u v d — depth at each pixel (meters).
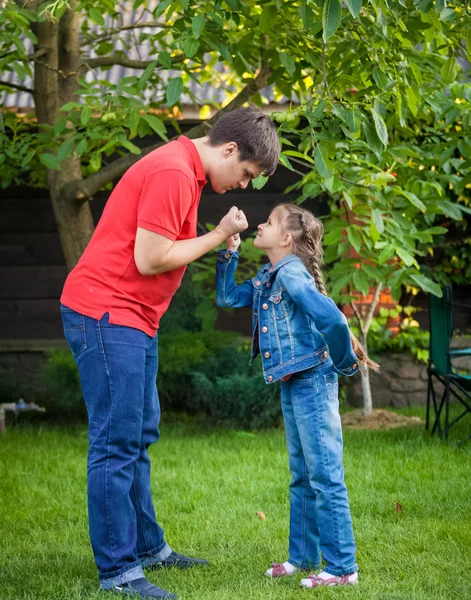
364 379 6.79
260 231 3.04
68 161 6.11
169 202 2.66
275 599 2.66
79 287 2.77
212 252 6.23
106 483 2.73
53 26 5.77
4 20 4.61
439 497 4.04
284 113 3.65
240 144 2.77
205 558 3.24
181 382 6.86
